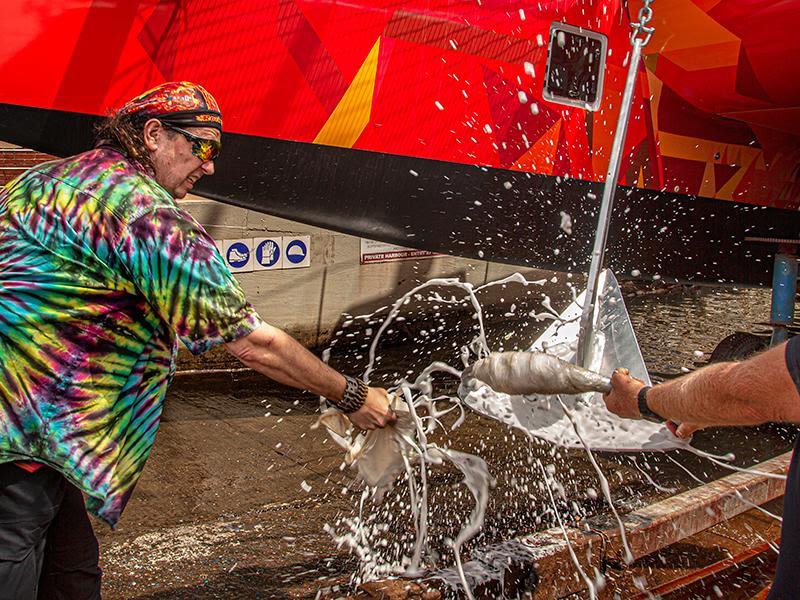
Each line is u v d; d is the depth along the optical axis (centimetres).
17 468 182
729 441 540
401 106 408
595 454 480
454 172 438
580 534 281
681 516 306
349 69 387
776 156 619
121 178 183
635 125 517
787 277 586
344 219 421
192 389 591
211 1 346
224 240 635
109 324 184
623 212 537
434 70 414
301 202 403
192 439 485
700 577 302
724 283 636
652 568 317
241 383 613
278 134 377
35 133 327
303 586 312
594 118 489
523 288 854
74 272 178
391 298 744
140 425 199
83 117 330
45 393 179
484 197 457
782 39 459
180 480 420
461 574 242
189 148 199
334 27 378
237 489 412
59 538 211
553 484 427
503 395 329
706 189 579
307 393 599
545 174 477
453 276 788
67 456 182
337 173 402
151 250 179
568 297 819
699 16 481
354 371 662
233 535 357
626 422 326
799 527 163
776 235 650
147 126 194
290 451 474
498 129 446
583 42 469
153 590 305
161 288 181
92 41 325
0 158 619
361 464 248
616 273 564
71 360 180
